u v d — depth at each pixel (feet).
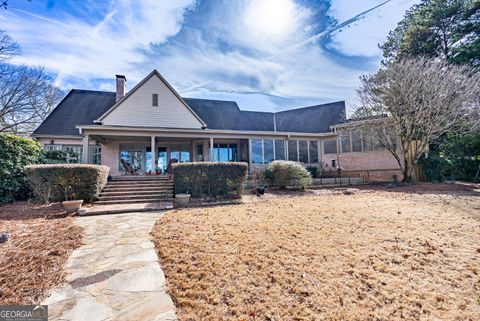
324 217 18.38
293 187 38.68
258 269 10.09
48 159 35.65
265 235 14.25
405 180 44.19
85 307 7.88
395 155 45.37
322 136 56.24
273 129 60.95
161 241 13.85
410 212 19.66
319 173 54.13
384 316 7.27
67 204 23.09
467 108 40.27
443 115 39.65
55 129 49.49
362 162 51.83
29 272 10.34
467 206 22.04
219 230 15.51
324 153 57.36
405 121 42.19
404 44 62.34
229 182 32.19
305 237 13.79
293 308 7.61
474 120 39.47
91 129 39.27
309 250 11.89
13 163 28.04
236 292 8.52
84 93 58.13
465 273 9.73
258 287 8.79
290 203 25.66
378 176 49.70
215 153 56.24
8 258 11.71
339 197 29.43
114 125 43.65
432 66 41.45
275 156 53.36
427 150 45.65
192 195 31.35
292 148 55.42
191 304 7.94
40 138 48.11
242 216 19.53
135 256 12.04
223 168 32.30
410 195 29.48
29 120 59.93
